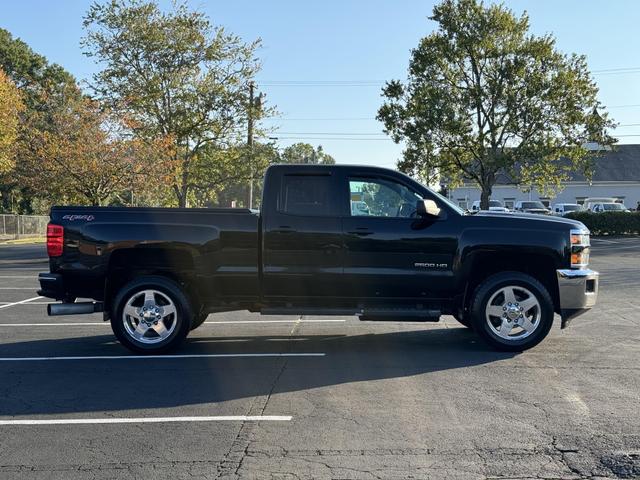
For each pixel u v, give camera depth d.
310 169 7.73
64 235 7.66
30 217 43.06
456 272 7.58
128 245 7.61
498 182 53.62
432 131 30.94
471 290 7.90
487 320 7.65
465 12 30.81
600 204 41.47
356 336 8.83
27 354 7.77
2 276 17.33
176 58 34.50
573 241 7.60
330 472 4.28
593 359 7.32
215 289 7.73
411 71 31.89
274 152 36.22
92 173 29.66
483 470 4.31
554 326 9.36
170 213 7.70
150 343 7.65
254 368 7.02
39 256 25.23
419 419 5.30
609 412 5.45
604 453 4.59
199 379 6.58
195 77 35.22
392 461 4.45
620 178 52.78
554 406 5.62
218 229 7.65
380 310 7.66
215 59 34.84
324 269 7.58
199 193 38.06
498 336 7.66
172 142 32.75
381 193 7.75
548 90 30.11
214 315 10.64
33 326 9.75
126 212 7.72
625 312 10.62
